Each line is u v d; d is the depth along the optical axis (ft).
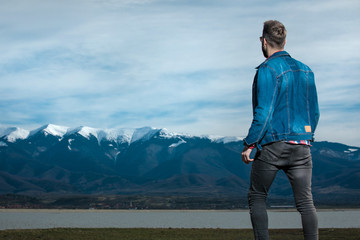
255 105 16.16
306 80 16.33
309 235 15.42
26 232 63.00
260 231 15.42
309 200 15.61
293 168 15.62
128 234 65.72
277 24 16.81
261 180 15.56
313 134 16.15
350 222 437.58
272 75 15.70
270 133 15.42
